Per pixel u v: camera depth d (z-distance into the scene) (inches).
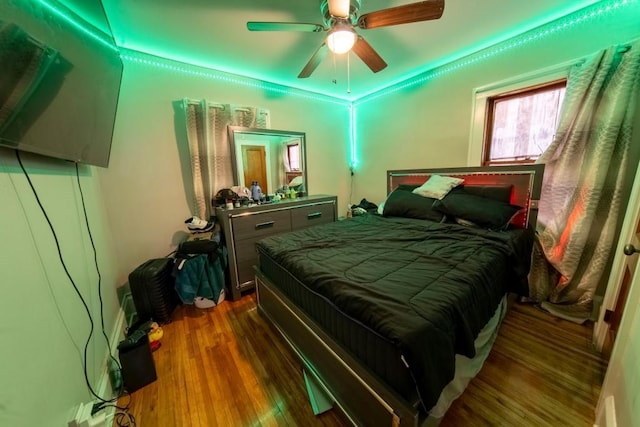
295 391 51.4
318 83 117.0
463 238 64.7
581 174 66.9
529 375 52.3
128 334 64.2
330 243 65.6
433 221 83.2
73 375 37.1
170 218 92.5
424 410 31.8
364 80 115.9
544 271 75.8
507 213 73.5
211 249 84.3
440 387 31.2
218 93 98.6
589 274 67.6
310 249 62.7
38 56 29.6
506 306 68.8
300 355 56.5
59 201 43.1
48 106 32.8
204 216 96.0
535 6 65.9
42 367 29.6
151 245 89.4
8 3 24.1
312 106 129.0
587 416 43.3
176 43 77.8
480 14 69.1
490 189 81.4
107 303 62.2
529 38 76.9
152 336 65.7
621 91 59.0
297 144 121.3
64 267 40.4
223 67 96.1
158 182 89.0
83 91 43.1
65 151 38.7
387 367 34.2
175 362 60.7
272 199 109.0
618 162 62.3
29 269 30.6
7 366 24.1
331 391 46.3
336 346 42.5
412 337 29.9
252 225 92.6
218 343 67.1
